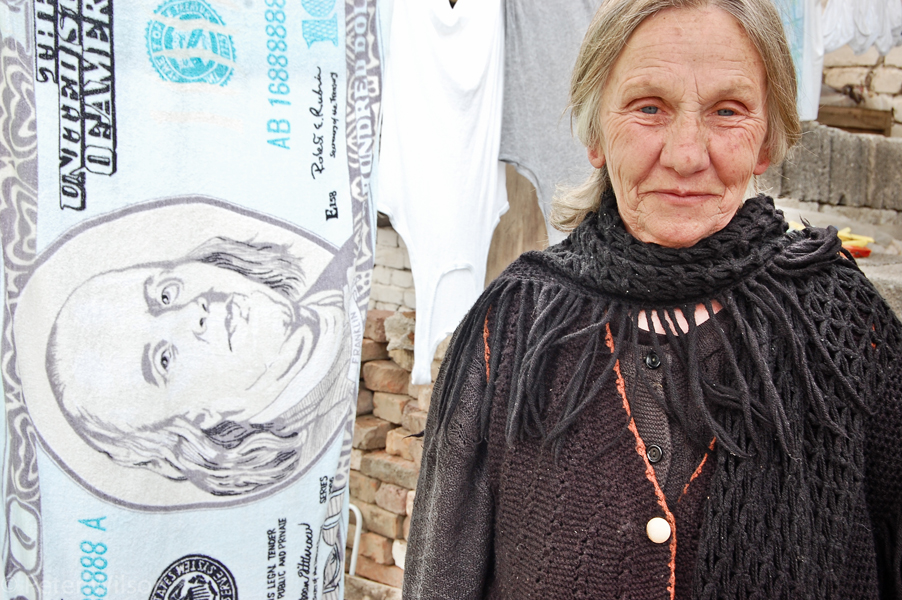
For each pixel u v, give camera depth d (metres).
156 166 1.08
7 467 1.01
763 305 0.83
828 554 0.79
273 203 1.17
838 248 0.86
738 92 0.78
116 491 1.07
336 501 1.30
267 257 1.17
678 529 0.83
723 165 0.79
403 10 1.92
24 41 0.98
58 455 1.04
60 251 1.02
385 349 3.44
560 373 0.91
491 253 2.72
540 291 0.96
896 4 4.38
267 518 1.21
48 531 1.04
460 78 2.03
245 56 1.13
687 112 0.79
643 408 0.87
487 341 0.99
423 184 2.03
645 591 0.84
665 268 0.85
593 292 0.92
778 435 0.79
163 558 1.12
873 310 0.84
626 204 0.85
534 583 0.89
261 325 1.18
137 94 1.06
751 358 0.83
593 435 0.88
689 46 0.77
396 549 3.19
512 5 2.16
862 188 5.56
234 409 1.17
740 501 0.80
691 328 0.85
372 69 1.25
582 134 0.95
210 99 1.11
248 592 1.20
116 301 1.06
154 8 1.06
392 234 3.53
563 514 0.87
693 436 0.84
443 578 0.99
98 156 1.04
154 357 1.09
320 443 1.25
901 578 0.82
